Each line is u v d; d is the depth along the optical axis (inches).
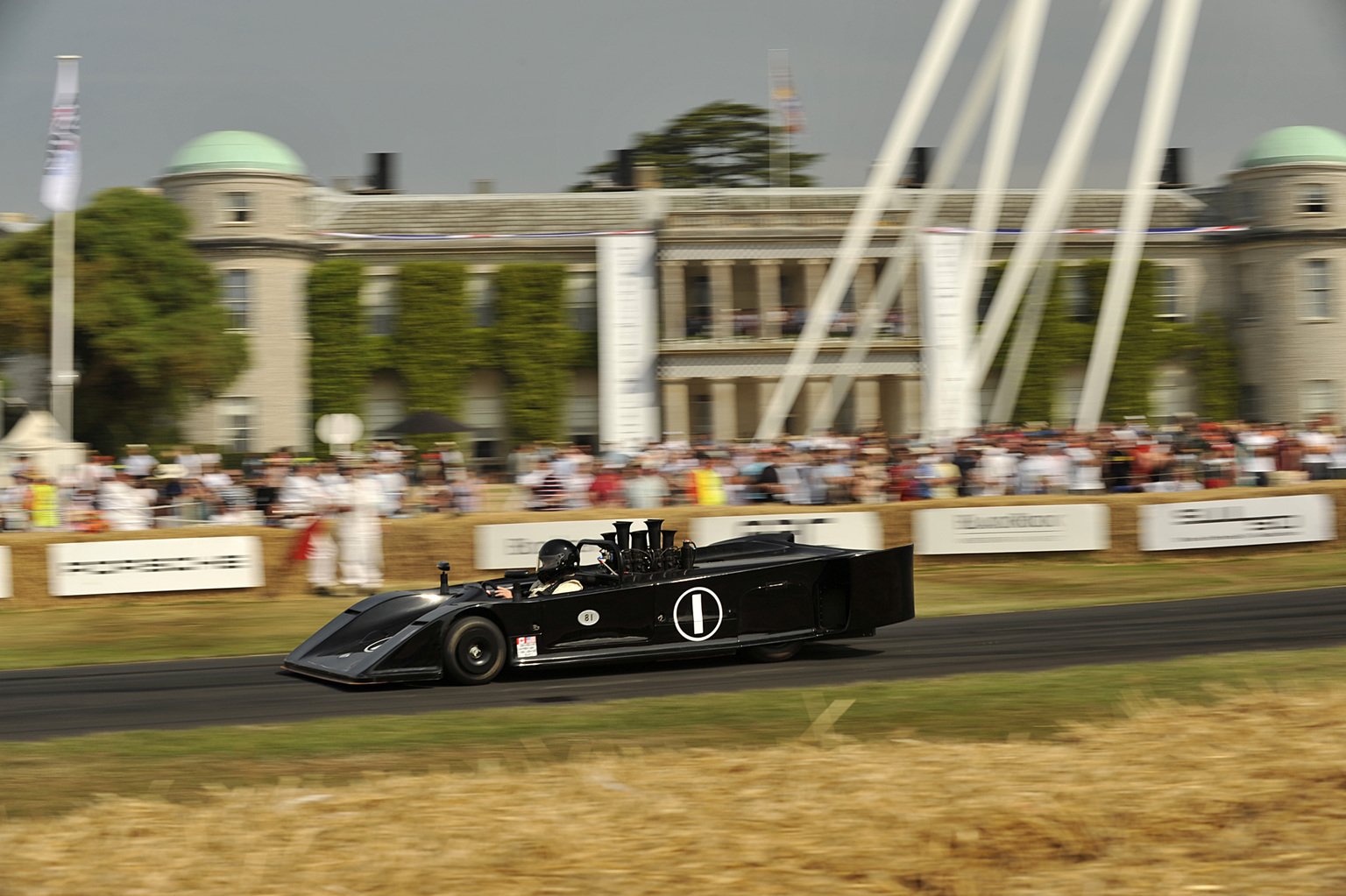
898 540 1396.4
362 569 1285.7
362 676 719.1
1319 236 3700.8
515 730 604.1
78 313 2888.8
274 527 1282.0
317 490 1427.2
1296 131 3777.1
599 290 3590.1
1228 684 669.9
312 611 1158.3
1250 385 3772.1
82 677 819.4
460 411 3563.0
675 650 778.8
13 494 1515.7
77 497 1551.4
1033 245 2992.1
